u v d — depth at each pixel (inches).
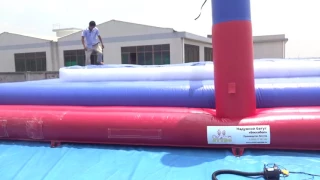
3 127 161.5
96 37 328.8
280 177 110.3
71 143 159.0
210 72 195.5
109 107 168.7
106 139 150.5
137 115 147.6
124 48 931.3
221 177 111.7
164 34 879.1
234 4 132.2
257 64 196.2
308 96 155.2
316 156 130.2
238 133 133.8
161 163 127.7
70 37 998.4
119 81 211.6
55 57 1027.9
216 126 135.9
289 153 134.0
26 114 161.0
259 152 136.1
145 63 911.7
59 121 154.5
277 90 158.2
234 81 135.9
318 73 190.5
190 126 139.0
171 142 143.2
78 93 180.1
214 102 161.6
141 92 171.5
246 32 134.1
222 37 135.4
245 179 110.1
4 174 122.7
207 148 142.8
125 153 141.3
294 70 192.2
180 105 167.0
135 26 911.7
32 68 1070.4
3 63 1106.7
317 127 129.5
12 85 197.3
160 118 143.9
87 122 151.1
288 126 131.5
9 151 149.9
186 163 126.8
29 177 119.3
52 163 132.7
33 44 1051.3
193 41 952.3
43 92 185.8
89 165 128.8
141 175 117.1
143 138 145.3
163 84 177.9
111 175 118.3
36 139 159.9
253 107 140.3
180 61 866.1
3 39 1098.1
